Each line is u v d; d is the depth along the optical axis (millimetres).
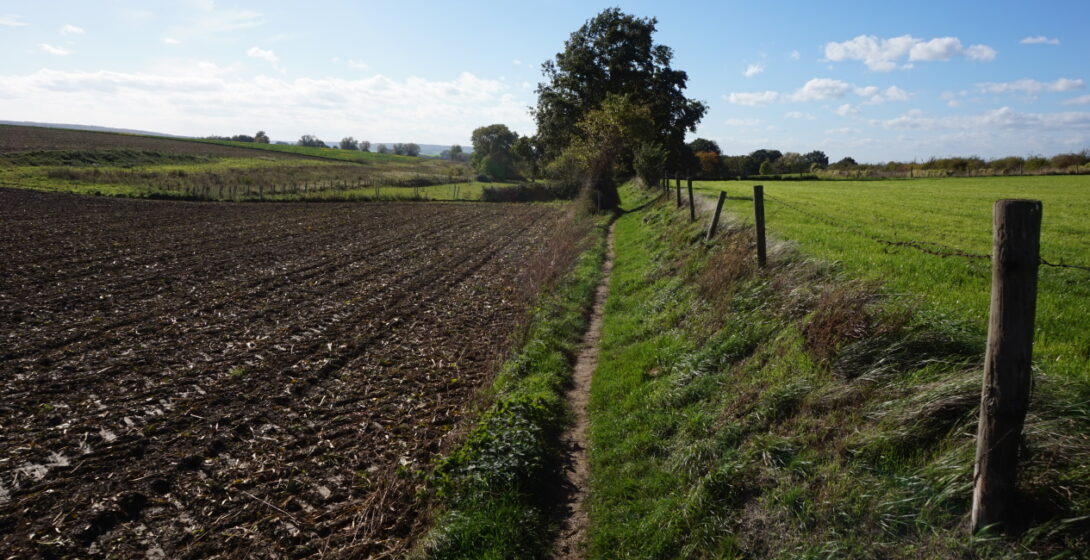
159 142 113688
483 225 33594
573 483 6617
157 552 5246
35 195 37969
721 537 4930
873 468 4766
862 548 4215
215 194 46125
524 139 78312
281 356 10469
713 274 11258
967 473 4188
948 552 3877
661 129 63000
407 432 7605
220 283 16422
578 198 44344
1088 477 3807
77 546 5285
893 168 78000
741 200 25094
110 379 9211
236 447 7152
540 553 5426
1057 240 13594
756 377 7070
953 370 5316
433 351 10961
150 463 6719
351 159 130000
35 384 8906
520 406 7559
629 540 5355
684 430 6734
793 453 5418
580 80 61188
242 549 5285
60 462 6688
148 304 13883
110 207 34688
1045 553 3578
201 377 9391
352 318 13141
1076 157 63781
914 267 9625
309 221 33188
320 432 7590
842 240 12703
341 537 5477
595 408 8383
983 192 37531
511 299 15211
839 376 6098
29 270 16875
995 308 3672
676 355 8969
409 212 41594
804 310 7891
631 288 14820
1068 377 4793
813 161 129125
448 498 5941
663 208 26812
